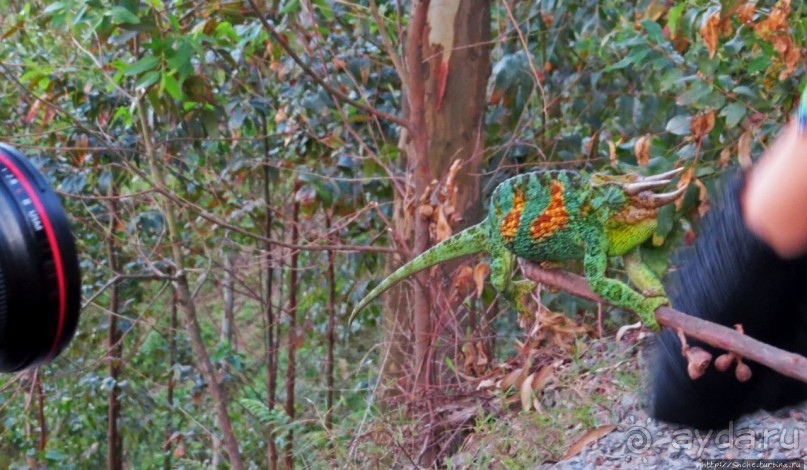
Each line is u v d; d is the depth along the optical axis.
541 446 3.96
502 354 5.70
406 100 5.18
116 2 4.69
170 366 8.13
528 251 1.91
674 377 1.68
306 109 6.01
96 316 8.23
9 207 1.43
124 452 8.91
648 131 5.42
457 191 4.84
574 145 5.76
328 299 7.38
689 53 4.30
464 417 4.42
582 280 1.86
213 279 7.07
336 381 7.81
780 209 1.43
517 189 1.92
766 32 3.61
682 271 1.72
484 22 4.89
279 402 7.38
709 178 4.05
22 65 5.79
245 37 5.59
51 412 8.37
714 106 3.84
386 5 6.35
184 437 7.69
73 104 6.28
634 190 1.82
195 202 6.81
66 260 1.46
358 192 5.89
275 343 8.40
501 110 5.71
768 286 1.50
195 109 5.63
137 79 5.29
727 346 1.53
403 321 5.10
